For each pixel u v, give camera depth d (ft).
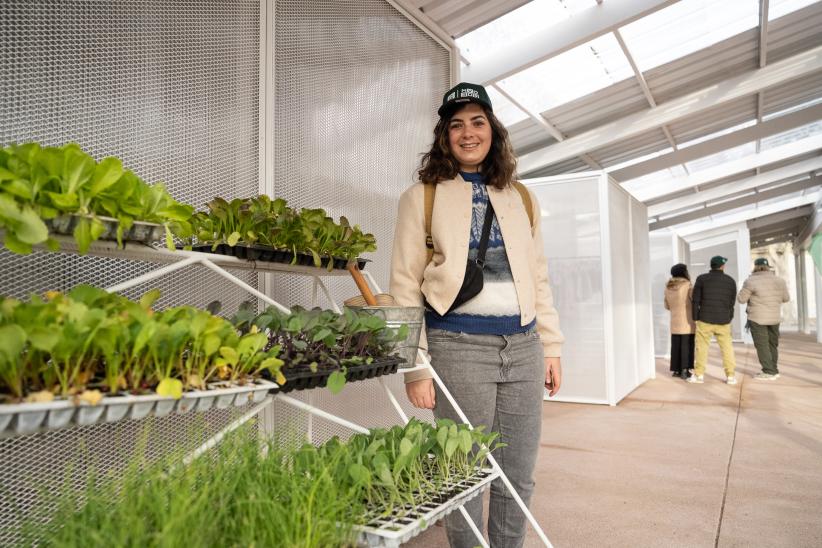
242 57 7.92
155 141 6.88
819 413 17.47
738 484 10.93
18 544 3.23
